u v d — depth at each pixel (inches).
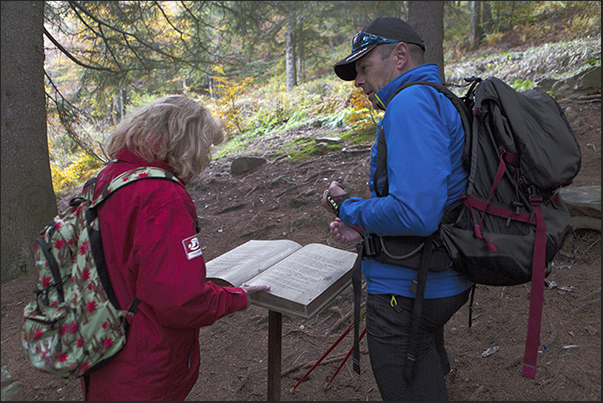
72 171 370.6
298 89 507.5
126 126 51.7
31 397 82.1
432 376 56.2
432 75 56.3
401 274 53.7
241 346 100.7
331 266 67.6
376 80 59.3
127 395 47.6
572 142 52.7
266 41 527.8
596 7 382.0
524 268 50.0
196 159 53.4
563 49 308.8
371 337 56.8
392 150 49.4
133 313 47.8
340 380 86.1
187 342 52.2
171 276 45.7
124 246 47.8
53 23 228.8
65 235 48.1
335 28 671.1
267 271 66.0
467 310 103.0
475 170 52.5
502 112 53.4
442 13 236.2
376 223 50.4
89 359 46.7
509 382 77.2
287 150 266.2
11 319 109.4
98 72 261.9
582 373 73.9
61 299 47.5
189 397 83.9
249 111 455.8
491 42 500.7
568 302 95.7
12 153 136.9
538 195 52.5
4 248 132.2
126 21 260.7
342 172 206.8
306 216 171.9
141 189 47.7
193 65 304.8
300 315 56.3
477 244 50.3
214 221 186.4
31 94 141.6
